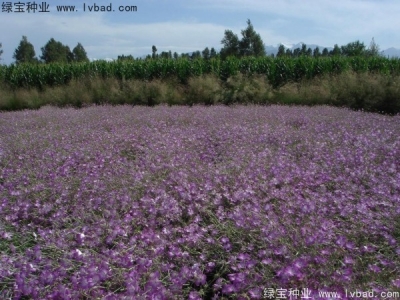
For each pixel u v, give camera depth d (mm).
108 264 2361
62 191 3562
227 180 3664
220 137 5652
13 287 2305
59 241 2670
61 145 5395
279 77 13992
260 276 2230
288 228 2711
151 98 12578
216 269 2521
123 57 17344
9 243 2879
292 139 5457
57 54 39719
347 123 6699
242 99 12211
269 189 3451
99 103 12867
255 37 21594
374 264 2275
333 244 2475
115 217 3064
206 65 14664
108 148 5160
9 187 3857
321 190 3393
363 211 2896
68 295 2102
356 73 12227
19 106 13617
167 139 5414
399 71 12711
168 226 2895
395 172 3906
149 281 2184
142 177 3775
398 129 6133
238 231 2713
